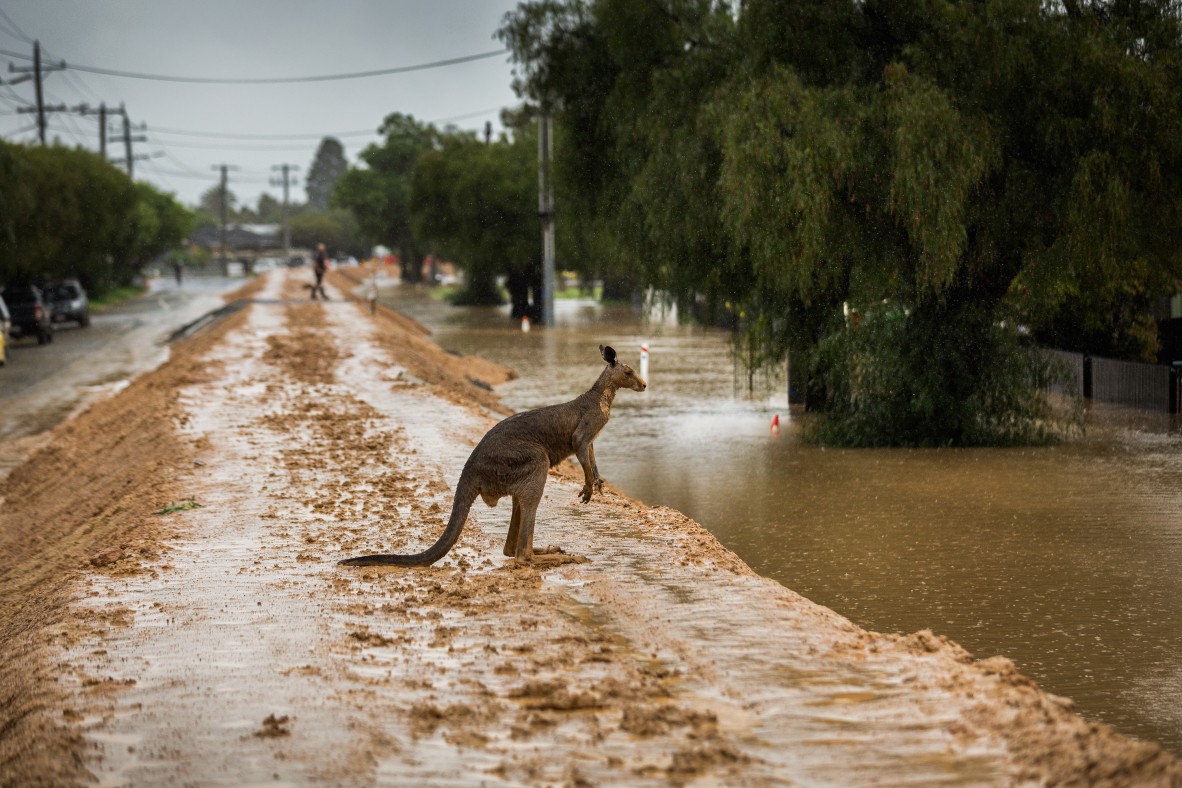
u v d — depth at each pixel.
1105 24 31.66
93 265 100.69
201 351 53.09
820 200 29.78
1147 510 23.30
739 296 36.28
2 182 69.50
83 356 60.19
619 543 15.85
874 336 32.81
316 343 55.94
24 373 52.47
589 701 9.52
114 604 13.09
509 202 90.69
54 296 79.06
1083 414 33.81
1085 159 29.36
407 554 15.16
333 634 11.70
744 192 30.20
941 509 23.72
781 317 35.66
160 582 14.10
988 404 32.66
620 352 63.50
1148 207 30.39
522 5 40.94
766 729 8.93
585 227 42.75
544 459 14.45
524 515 14.44
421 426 28.83
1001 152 30.44
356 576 14.18
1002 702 9.33
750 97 30.80
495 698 9.72
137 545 16.17
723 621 12.03
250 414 31.56
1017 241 31.77
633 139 37.72
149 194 154.00
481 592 13.23
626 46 37.09
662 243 36.00
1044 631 15.59
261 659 10.92
